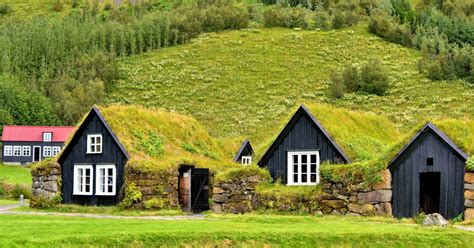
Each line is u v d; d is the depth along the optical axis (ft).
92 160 181.98
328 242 102.53
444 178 133.90
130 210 169.17
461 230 110.63
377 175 138.10
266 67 638.12
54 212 173.99
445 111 495.00
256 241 101.86
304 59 654.53
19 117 533.96
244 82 603.67
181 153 188.96
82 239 95.86
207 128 488.02
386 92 559.79
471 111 490.08
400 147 138.51
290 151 164.76
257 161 167.94
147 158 176.35
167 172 173.58
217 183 156.35
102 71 638.94
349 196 141.28
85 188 183.01
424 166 136.15
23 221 125.29
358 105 529.04
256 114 520.01
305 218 129.90
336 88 556.51
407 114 492.13
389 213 137.39
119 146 176.14
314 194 145.07
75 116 565.12
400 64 636.07
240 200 153.58
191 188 182.60
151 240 98.94
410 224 123.95
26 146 455.63
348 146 161.48
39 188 188.75
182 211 174.60
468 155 130.82
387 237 104.37
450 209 132.87
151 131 188.34
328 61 650.43
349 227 113.70
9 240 92.58
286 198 148.25
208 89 591.78
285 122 167.43
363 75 571.28
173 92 590.96
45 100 564.71
